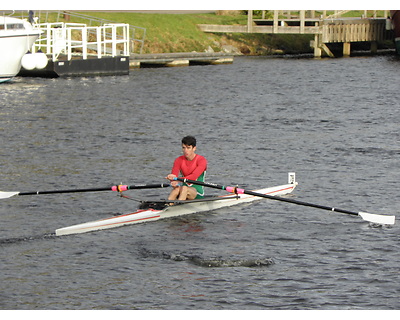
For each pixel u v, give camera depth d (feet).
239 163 89.15
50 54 202.59
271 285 49.26
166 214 65.51
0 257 54.44
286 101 148.77
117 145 100.42
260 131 112.57
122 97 153.58
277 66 227.40
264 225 63.46
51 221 64.08
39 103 141.90
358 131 111.45
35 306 46.06
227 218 65.77
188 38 257.55
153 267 52.65
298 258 54.29
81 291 48.37
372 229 61.57
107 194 74.02
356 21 270.87
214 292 48.24
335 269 51.96
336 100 149.18
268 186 77.77
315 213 67.10
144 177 81.56
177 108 138.31
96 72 196.95
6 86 169.37
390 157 91.35
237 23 279.28
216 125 118.83
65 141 102.78
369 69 213.66
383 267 52.19
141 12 269.85
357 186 76.95
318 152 95.20
